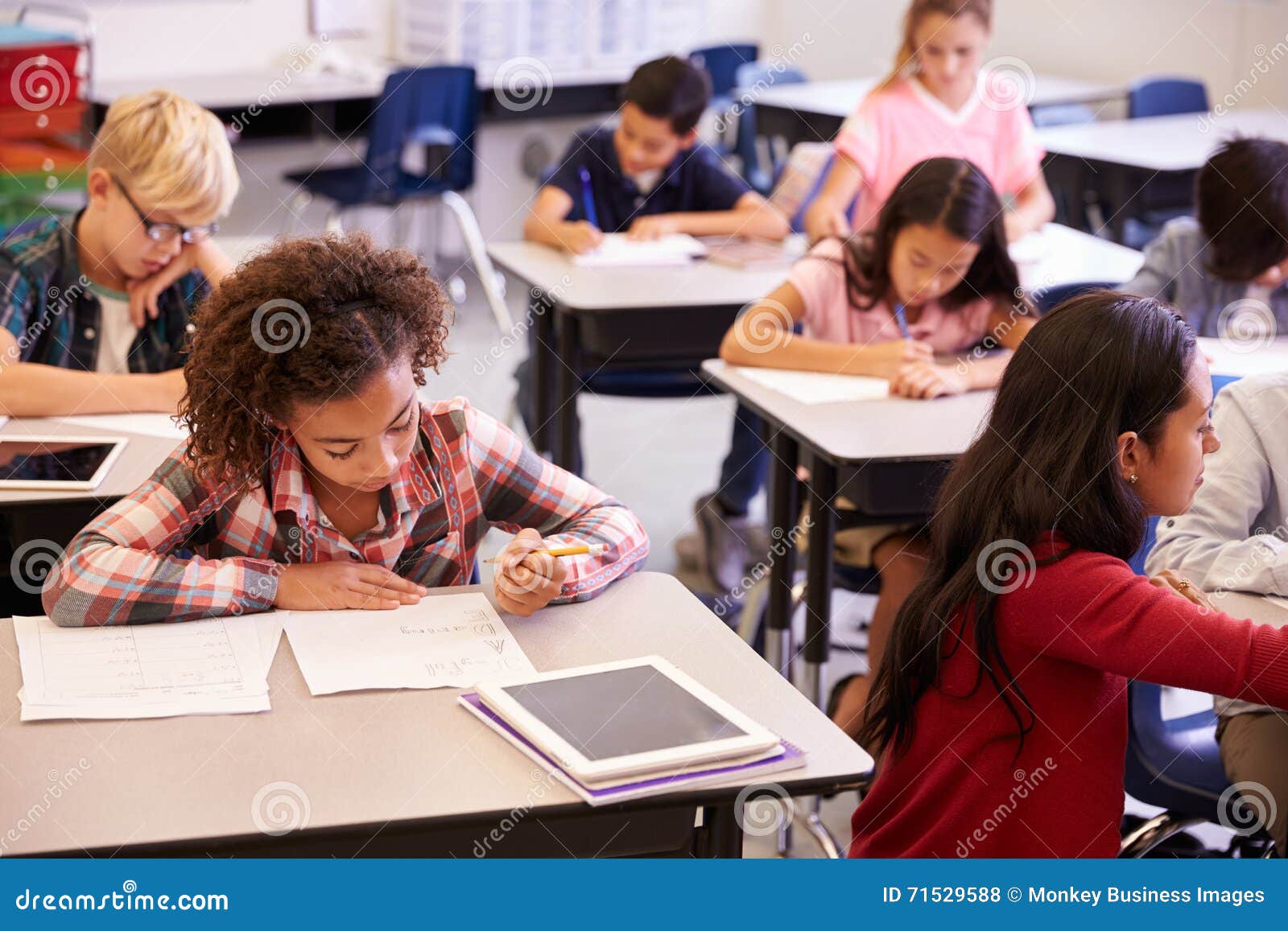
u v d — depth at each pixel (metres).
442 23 5.63
